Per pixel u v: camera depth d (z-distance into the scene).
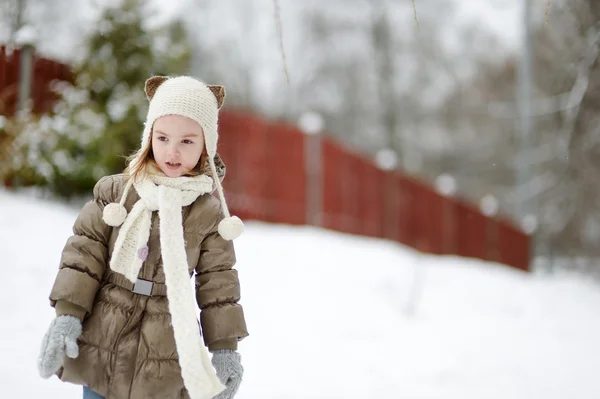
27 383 3.56
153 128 2.42
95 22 9.00
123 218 2.32
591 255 19.12
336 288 7.50
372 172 12.66
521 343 6.98
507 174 28.08
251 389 4.30
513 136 24.66
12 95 8.09
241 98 29.06
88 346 2.24
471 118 30.64
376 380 4.92
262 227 10.02
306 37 29.56
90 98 8.79
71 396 3.51
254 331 5.60
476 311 8.71
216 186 2.54
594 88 10.83
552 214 18.23
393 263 9.52
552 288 12.77
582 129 12.52
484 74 30.30
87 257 2.29
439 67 30.88
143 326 2.29
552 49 15.26
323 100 29.44
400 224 13.38
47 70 8.59
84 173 8.04
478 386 5.08
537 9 16.61
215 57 28.64
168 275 2.26
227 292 2.40
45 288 5.07
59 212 7.07
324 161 11.59
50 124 7.95
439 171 31.09
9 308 4.59
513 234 17.72
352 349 5.66
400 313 7.43
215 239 2.44
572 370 5.89
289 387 4.44
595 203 17.16
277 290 6.85
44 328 4.40
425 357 5.78
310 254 8.61
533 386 5.21
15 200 6.96
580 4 10.75
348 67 29.34
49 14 16.66
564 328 8.42
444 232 14.91
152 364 2.26
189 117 2.39
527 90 16.25
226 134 10.37
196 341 2.22
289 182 11.06
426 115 31.11
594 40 10.16
